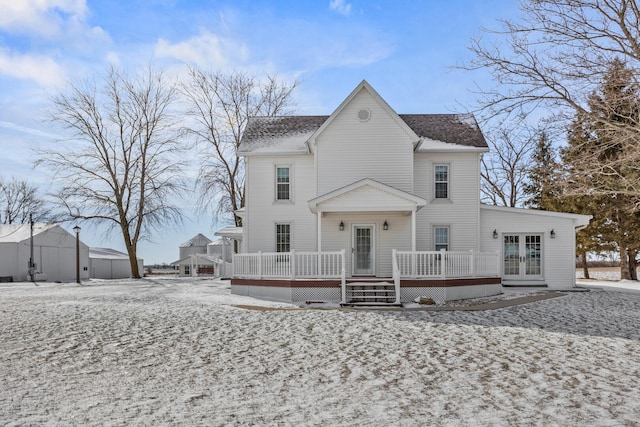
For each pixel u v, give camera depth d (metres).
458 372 8.34
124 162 39.97
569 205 33.50
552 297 18.91
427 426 5.85
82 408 6.39
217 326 12.28
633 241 33.28
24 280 37.69
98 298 18.73
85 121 38.78
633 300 18.20
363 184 19.42
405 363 8.92
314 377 8.02
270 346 10.23
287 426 5.82
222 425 5.84
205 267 53.03
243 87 39.25
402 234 22.16
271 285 19.20
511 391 7.30
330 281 18.36
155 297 19.31
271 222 23.11
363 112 22.03
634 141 14.53
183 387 7.42
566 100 14.49
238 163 38.50
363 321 13.26
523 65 14.41
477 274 19.61
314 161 22.64
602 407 6.59
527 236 23.31
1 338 10.37
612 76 13.63
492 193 40.91
